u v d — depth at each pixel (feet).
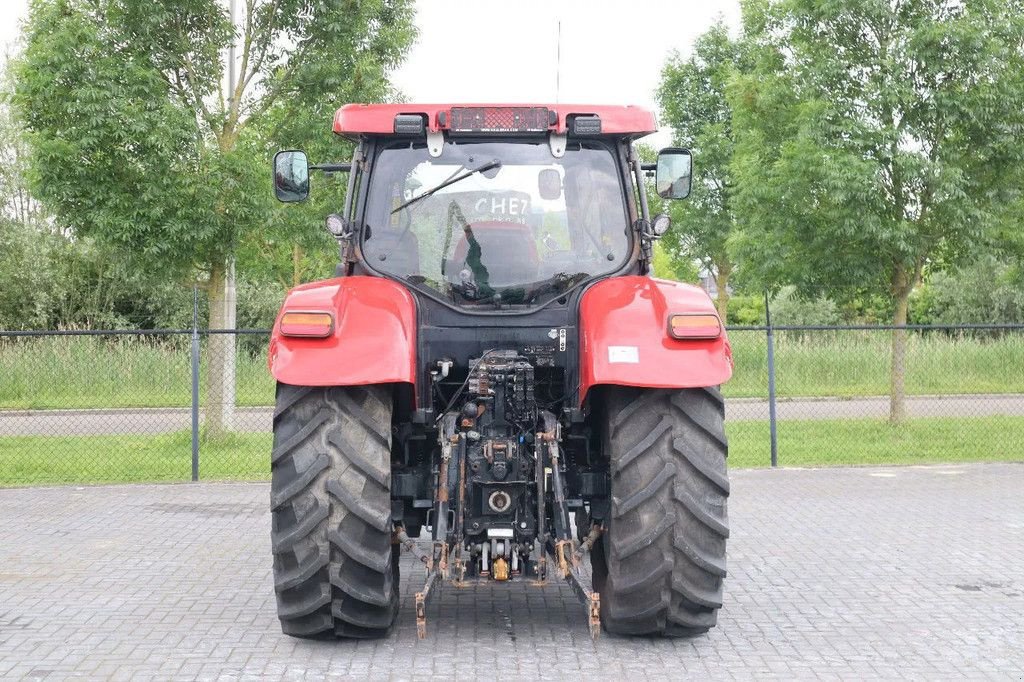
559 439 18.06
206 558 25.40
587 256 19.39
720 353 17.35
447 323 19.02
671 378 16.92
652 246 19.74
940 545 26.58
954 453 44.09
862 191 45.80
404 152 19.60
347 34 45.96
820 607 20.92
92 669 17.08
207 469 41.22
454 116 19.25
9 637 18.90
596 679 16.57
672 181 20.95
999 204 48.26
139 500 33.94
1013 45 47.62
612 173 19.65
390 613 18.10
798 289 51.08
